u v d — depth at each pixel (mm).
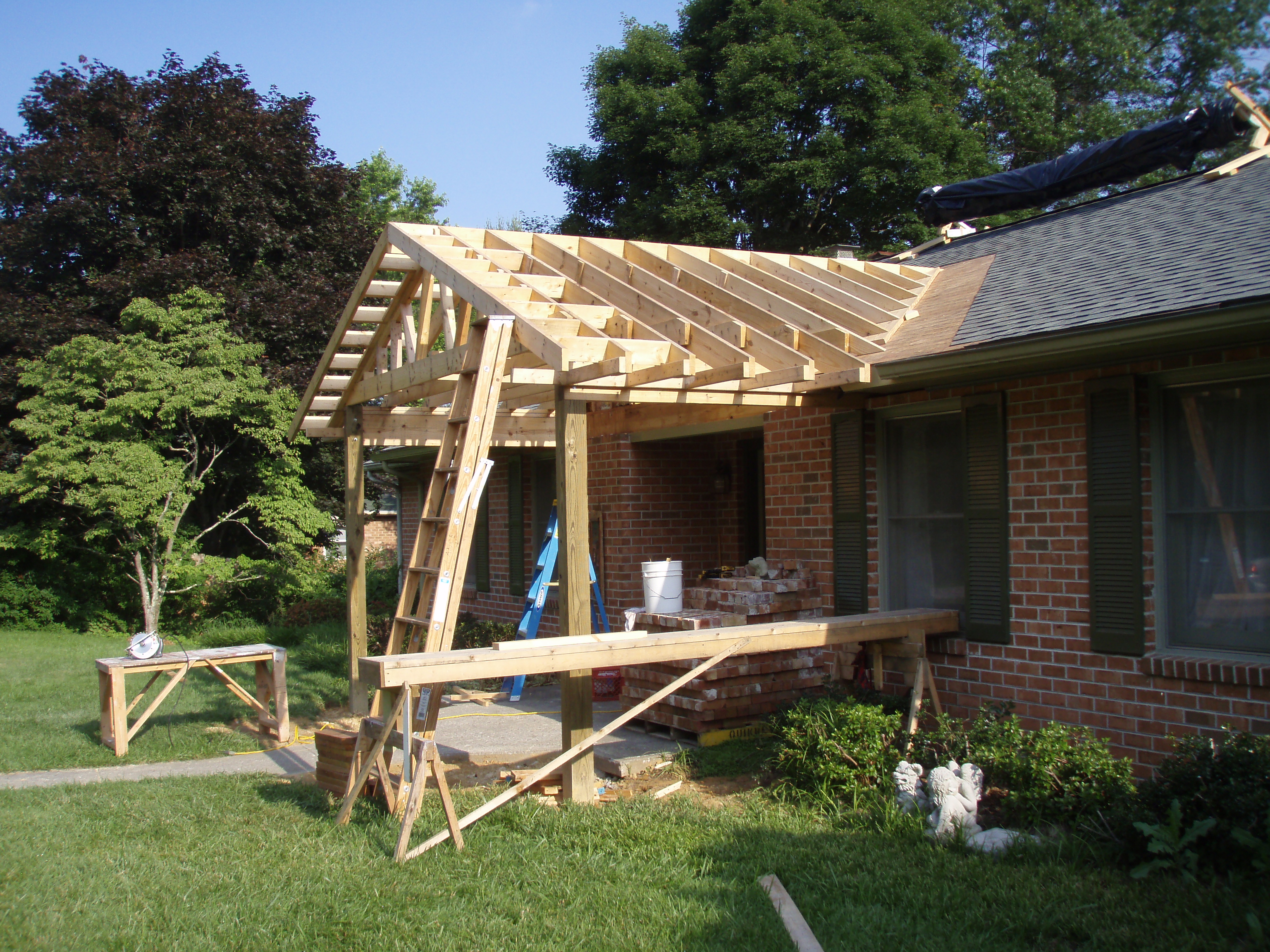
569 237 8844
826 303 8086
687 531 11758
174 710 9383
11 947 4203
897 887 4688
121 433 16281
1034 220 9711
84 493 15625
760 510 11547
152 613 16516
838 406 8039
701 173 22625
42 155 19203
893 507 8109
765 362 6875
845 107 21469
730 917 4391
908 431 8016
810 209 22391
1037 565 6766
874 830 5559
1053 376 6680
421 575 6465
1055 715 6629
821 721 6477
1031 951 4039
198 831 5840
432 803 6258
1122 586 6227
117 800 6531
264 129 20953
